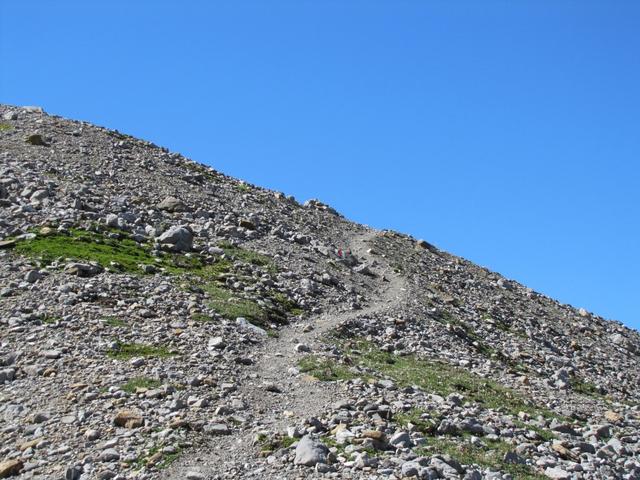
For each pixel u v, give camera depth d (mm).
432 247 73250
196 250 43438
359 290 47594
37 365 24828
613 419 32594
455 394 28188
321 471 18594
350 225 70812
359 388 26172
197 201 55062
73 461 18953
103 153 60094
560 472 21625
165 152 71000
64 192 45906
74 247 37375
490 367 38656
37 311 29422
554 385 39438
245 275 41906
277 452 19719
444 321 45594
